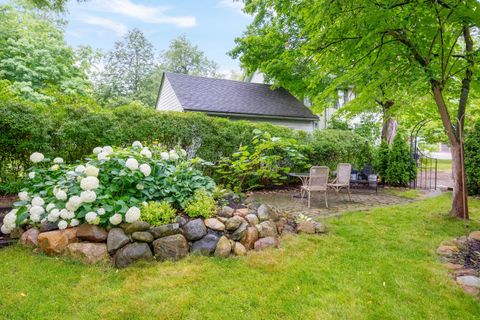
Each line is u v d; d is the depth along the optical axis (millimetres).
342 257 3166
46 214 3189
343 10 4055
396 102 5668
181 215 3445
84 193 2967
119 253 2852
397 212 5246
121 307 2176
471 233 3979
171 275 2682
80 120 4977
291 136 7945
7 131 4340
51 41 13414
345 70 6219
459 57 4754
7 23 12219
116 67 26969
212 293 2408
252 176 6949
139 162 3658
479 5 3750
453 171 5008
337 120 14727
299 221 4160
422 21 4281
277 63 12492
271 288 2500
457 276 2750
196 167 6219
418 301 2342
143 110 5945
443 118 4941
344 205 5977
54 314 2082
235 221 3381
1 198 4492
